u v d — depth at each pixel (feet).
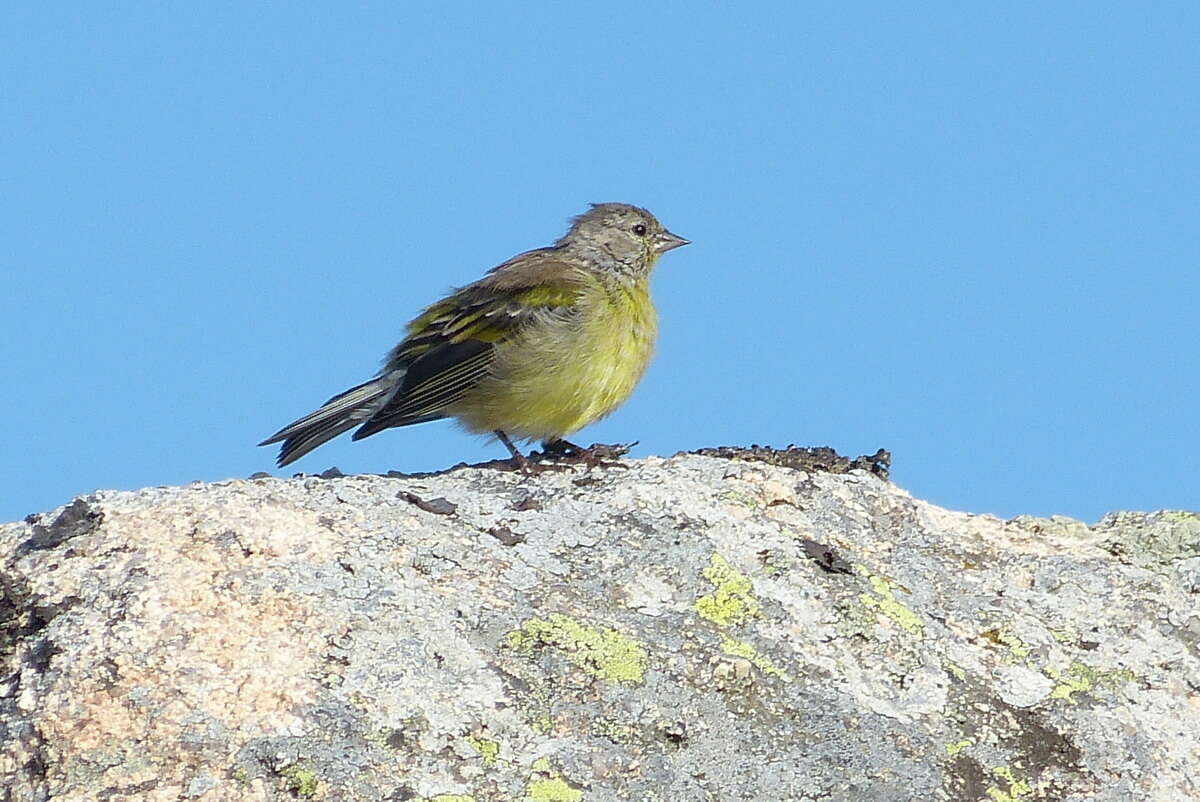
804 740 31.65
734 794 30.09
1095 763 32.68
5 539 34.65
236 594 32.09
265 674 30.25
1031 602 38.22
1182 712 34.96
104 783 28.43
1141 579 39.40
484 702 30.76
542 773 29.55
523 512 37.70
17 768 29.04
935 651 35.22
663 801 29.58
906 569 38.68
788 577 36.52
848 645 34.91
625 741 30.66
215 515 34.47
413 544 34.94
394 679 30.71
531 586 34.55
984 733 33.04
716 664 32.71
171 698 29.55
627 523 37.60
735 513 38.93
